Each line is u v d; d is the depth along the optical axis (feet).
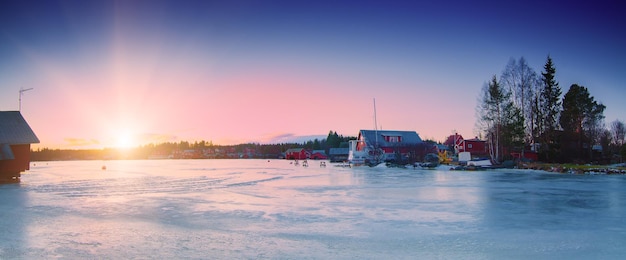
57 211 53.62
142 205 58.90
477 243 34.68
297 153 406.21
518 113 173.37
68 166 252.42
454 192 72.54
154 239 36.76
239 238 36.96
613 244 34.01
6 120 118.01
